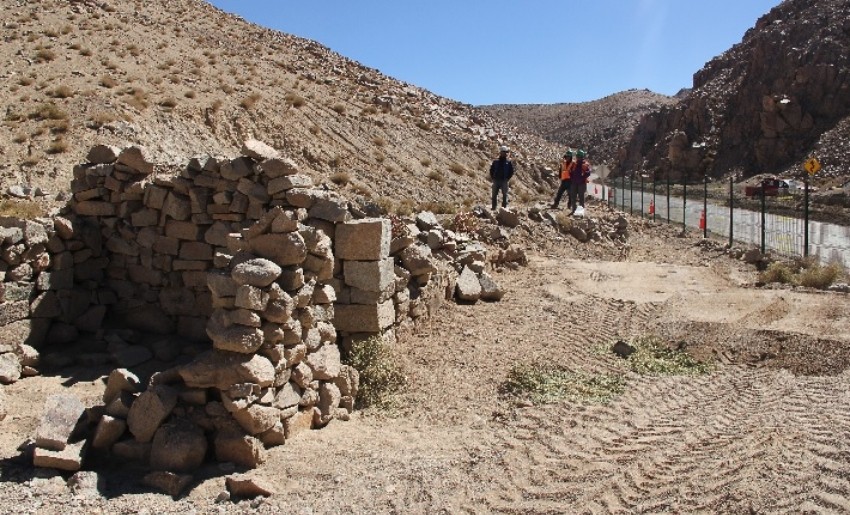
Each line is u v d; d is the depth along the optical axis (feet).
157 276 35.04
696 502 18.17
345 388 26.09
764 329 34.04
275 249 23.61
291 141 102.78
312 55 182.50
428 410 26.20
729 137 220.84
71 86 91.04
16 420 24.16
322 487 19.40
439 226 46.03
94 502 18.26
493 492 19.20
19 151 71.51
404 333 33.88
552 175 145.48
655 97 440.45
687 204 126.41
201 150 86.79
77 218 35.50
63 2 128.36
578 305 41.37
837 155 180.65
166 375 21.84
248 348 21.13
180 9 170.50
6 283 30.19
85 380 28.58
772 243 73.97
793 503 17.61
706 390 27.96
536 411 25.57
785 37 221.46
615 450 21.74
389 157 113.70
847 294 41.68
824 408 24.54
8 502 17.99
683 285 48.16
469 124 167.53
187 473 19.93
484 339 34.27
